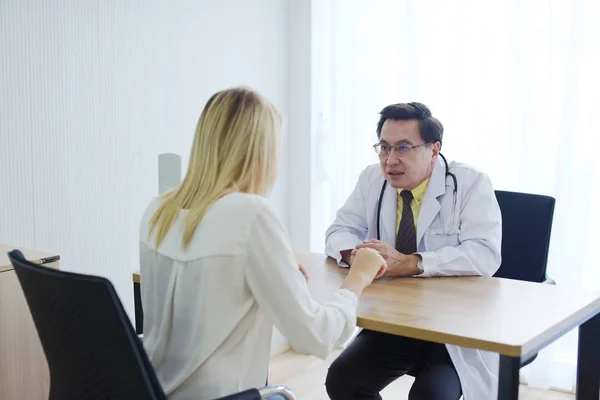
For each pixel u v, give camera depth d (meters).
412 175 2.07
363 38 3.39
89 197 2.68
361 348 1.96
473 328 1.40
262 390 1.24
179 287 1.31
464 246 1.99
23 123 2.41
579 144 2.81
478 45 3.06
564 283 2.88
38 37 2.44
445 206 2.10
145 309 1.44
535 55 2.88
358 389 1.90
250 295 1.31
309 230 3.68
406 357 1.94
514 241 2.24
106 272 2.78
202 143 1.36
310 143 3.63
